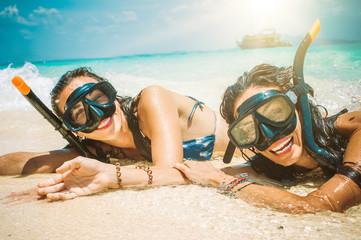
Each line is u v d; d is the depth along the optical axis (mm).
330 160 1991
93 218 1544
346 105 4094
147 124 2510
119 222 1484
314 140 2072
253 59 12781
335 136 2166
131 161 2943
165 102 2559
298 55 2082
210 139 2844
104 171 1897
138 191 1896
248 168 2500
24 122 4703
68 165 1808
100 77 2666
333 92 4844
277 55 14203
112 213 1597
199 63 13188
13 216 1613
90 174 1880
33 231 1419
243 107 1979
